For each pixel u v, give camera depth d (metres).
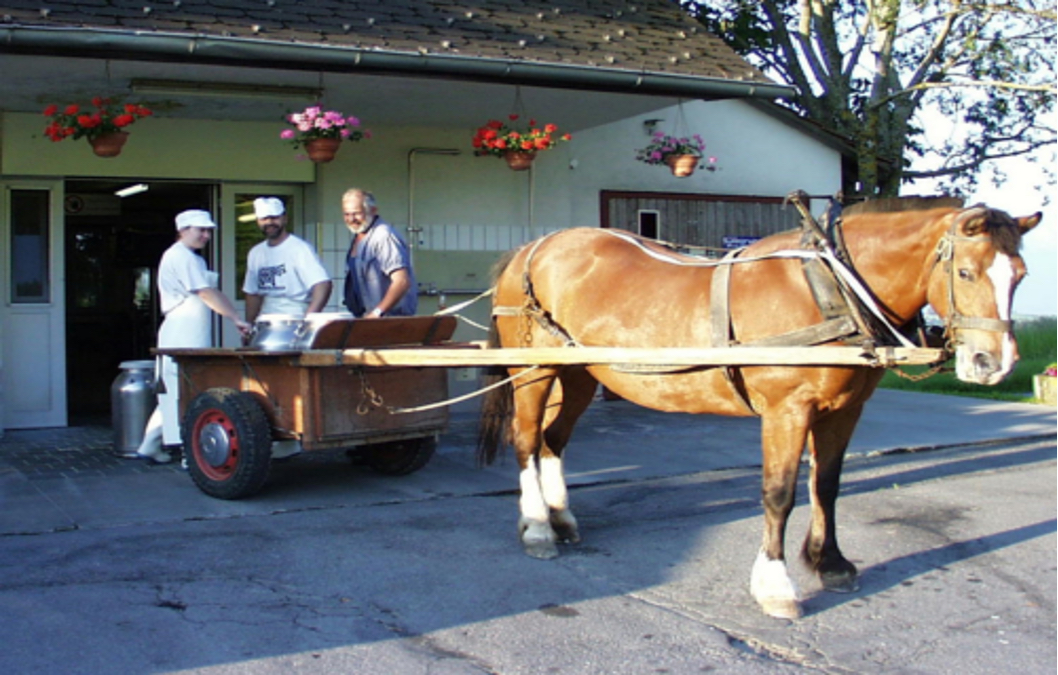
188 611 4.77
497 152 9.63
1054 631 4.60
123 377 8.51
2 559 5.54
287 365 6.72
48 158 9.55
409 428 7.23
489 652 4.31
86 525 6.26
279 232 7.72
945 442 9.83
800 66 17.00
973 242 4.27
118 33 7.41
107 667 4.11
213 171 10.09
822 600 5.02
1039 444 9.90
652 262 5.54
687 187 12.62
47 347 9.90
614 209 12.16
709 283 5.09
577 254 5.88
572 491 7.56
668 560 5.68
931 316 4.81
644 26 10.57
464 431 10.09
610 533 6.28
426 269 11.04
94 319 13.84
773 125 13.19
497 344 6.36
